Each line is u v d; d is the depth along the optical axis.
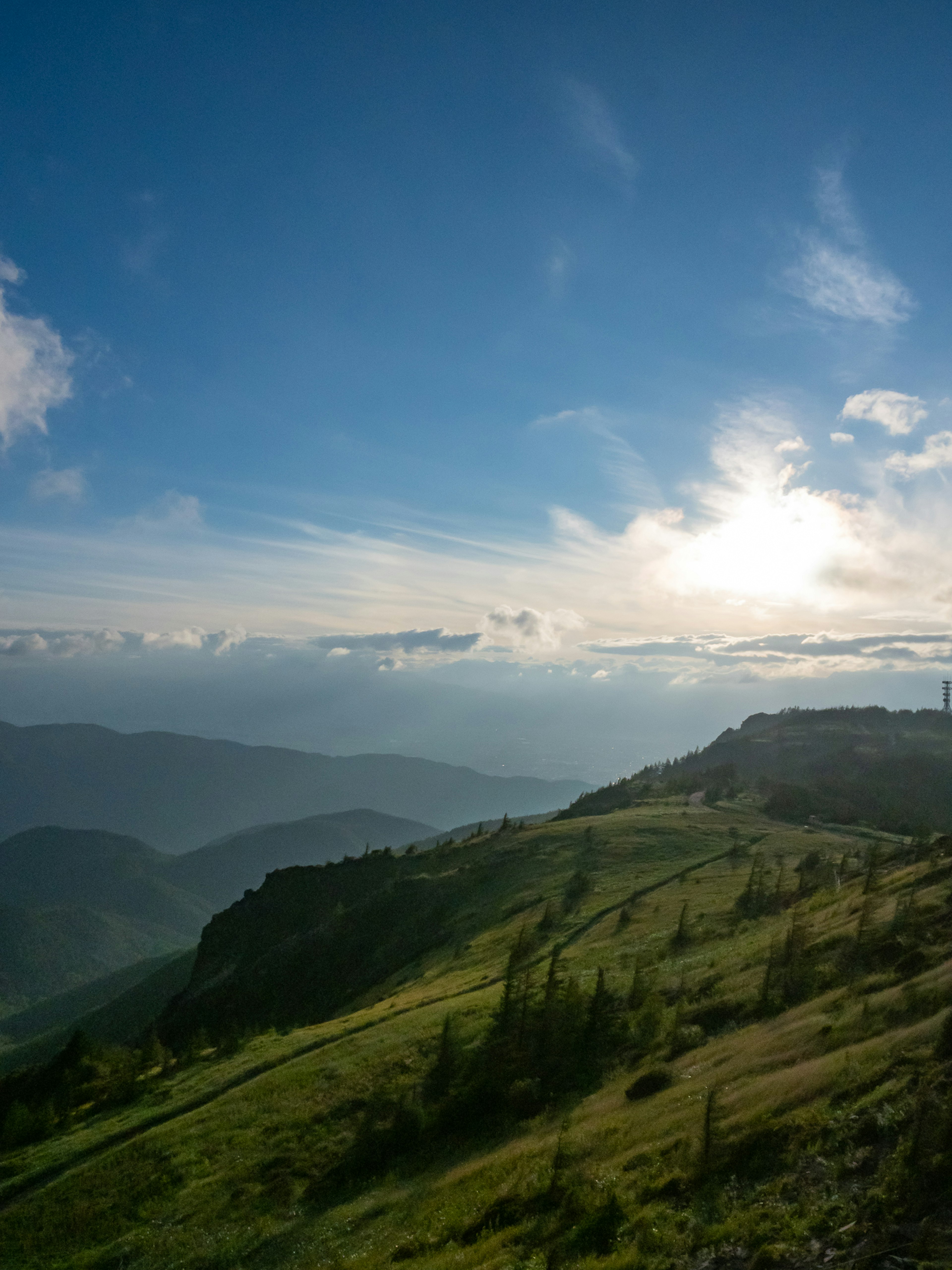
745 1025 28.52
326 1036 50.19
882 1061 18.20
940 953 24.83
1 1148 48.34
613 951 52.78
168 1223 31.77
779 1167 16.38
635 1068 29.67
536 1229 19.05
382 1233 24.34
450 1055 36.66
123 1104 51.09
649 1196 17.81
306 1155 34.31
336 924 115.81
